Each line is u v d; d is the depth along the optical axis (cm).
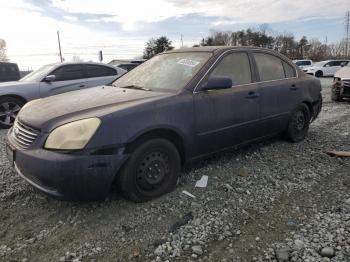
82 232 294
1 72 1282
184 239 280
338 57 7331
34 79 790
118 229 296
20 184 386
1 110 742
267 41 7044
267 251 263
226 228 296
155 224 304
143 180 333
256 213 322
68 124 299
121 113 312
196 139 377
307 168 438
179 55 444
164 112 341
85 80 828
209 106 384
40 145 300
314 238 277
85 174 290
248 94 434
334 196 354
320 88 586
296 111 534
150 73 432
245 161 461
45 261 257
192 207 333
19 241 282
